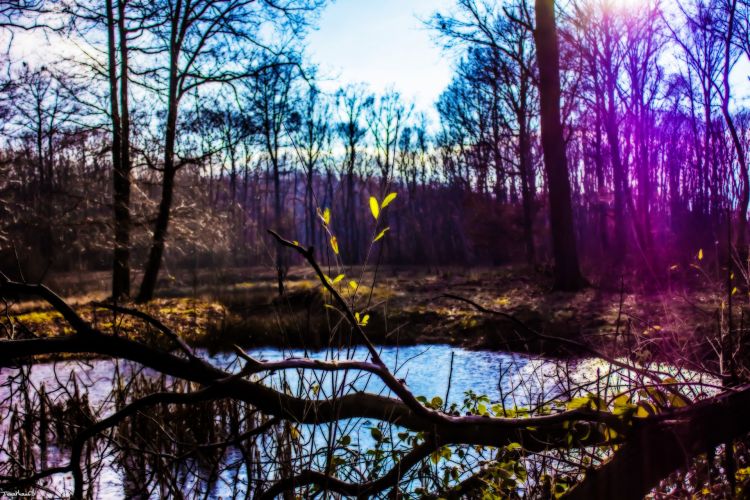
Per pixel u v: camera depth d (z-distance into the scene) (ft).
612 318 41.27
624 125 97.50
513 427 9.46
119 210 64.59
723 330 12.12
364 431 17.48
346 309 8.98
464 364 32.76
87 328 9.23
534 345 36.68
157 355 9.48
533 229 122.52
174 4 63.05
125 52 61.62
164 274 91.81
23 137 53.16
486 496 11.26
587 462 11.68
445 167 179.93
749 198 13.74
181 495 13.89
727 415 9.16
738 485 10.33
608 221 134.82
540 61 68.90
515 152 116.47
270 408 10.21
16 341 8.95
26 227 57.26
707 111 42.96
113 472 18.34
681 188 87.20
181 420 18.85
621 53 82.64
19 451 17.99
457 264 167.02
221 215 66.44
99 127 60.64
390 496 11.43
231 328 39.83
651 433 9.33
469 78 95.76
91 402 24.79
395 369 10.91
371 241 9.55
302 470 11.08
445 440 10.66
